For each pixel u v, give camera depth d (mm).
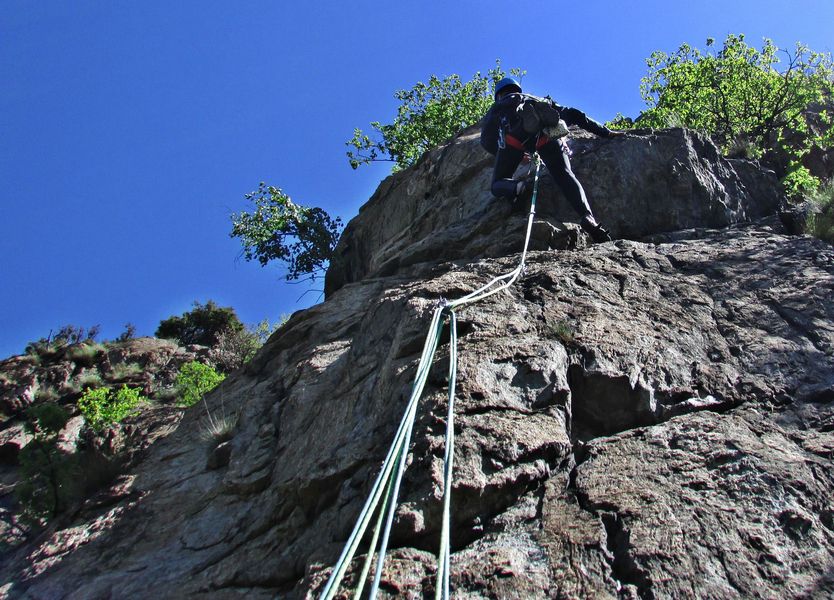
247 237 23562
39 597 5223
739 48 12648
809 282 5352
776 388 4309
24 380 14219
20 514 7098
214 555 4781
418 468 3670
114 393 12094
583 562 3102
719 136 12141
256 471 5398
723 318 5094
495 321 4902
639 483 3516
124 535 5684
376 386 4770
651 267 5910
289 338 7551
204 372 11562
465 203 8508
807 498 3305
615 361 4445
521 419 3969
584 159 7543
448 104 25125
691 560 3021
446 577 2785
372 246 10977
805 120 12055
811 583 2885
